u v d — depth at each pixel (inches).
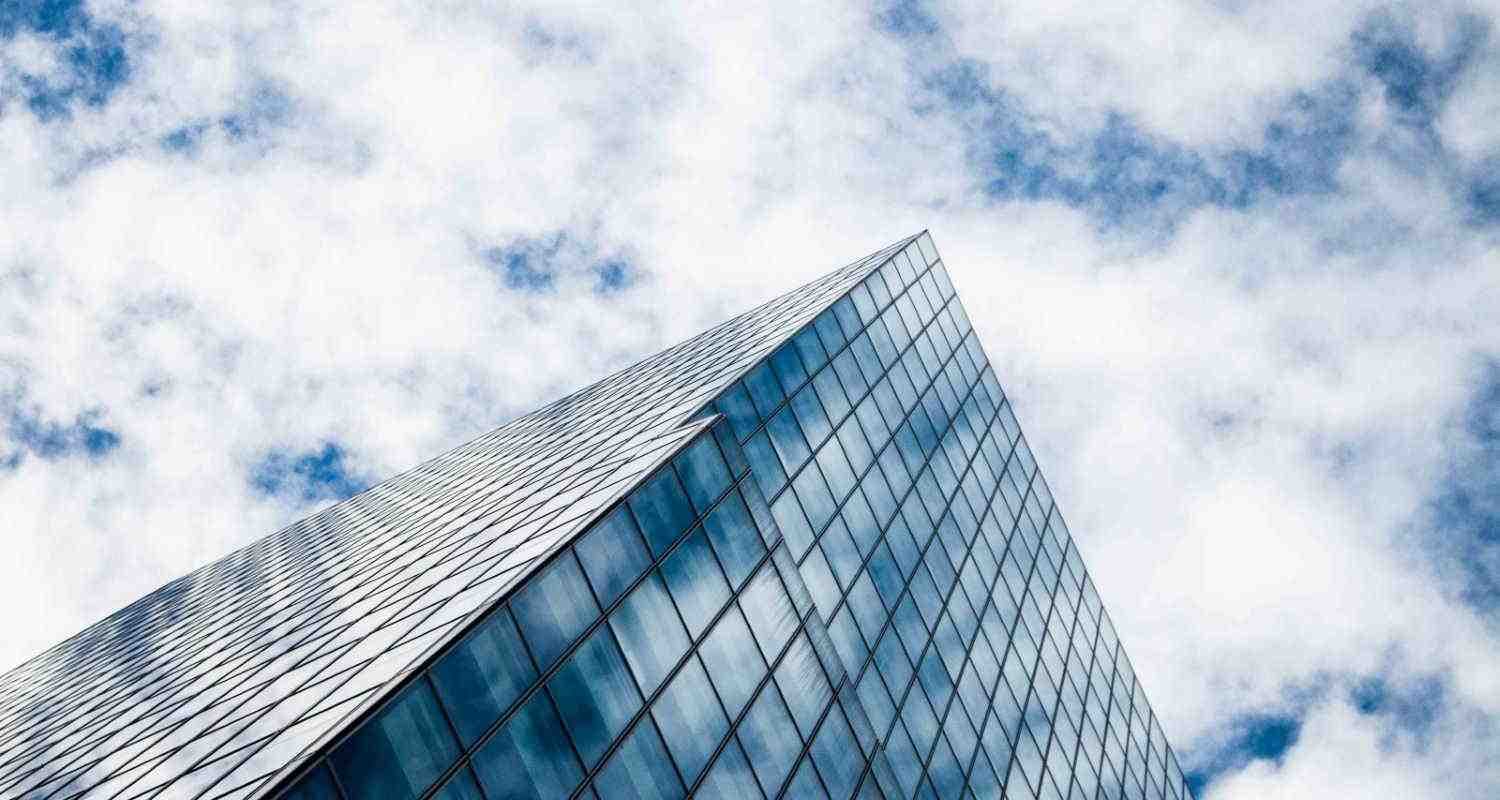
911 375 1932.8
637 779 700.0
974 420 2176.4
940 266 2442.2
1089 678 2156.7
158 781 673.0
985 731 1501.0
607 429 1395.2
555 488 1050.7
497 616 662.5
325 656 792.9
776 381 1421.0
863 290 1876.2
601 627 745.0
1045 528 2343.8
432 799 551.5
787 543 1253.1
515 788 604.1
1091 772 1873.8
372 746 538.9
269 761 559.2
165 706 975.0
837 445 1517.0
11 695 1808.6
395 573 1042.1
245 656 1021.8
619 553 802.2
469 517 1181.1
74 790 792.3
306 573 1505.9
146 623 1937.7
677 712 775.7
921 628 1478.8
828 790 927.0
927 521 1701.5
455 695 602.5
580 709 684.7
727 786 786.2
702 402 1221.1
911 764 1227.2
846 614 1296.8
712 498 970.1
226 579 2030.0
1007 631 1797.5
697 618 859.4
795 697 950.4
